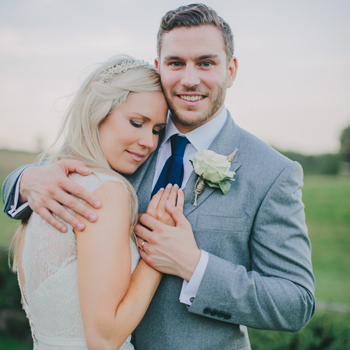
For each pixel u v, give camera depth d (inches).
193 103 63.1
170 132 70.6
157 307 61.1
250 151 64.6
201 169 58.8
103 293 46.1
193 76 60.7
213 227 60.7
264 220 59.7
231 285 55.2
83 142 59.1
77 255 50.5
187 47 60.5
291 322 57.2
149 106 59.6
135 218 58.7
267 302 55.4
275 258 58.8
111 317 46.2
